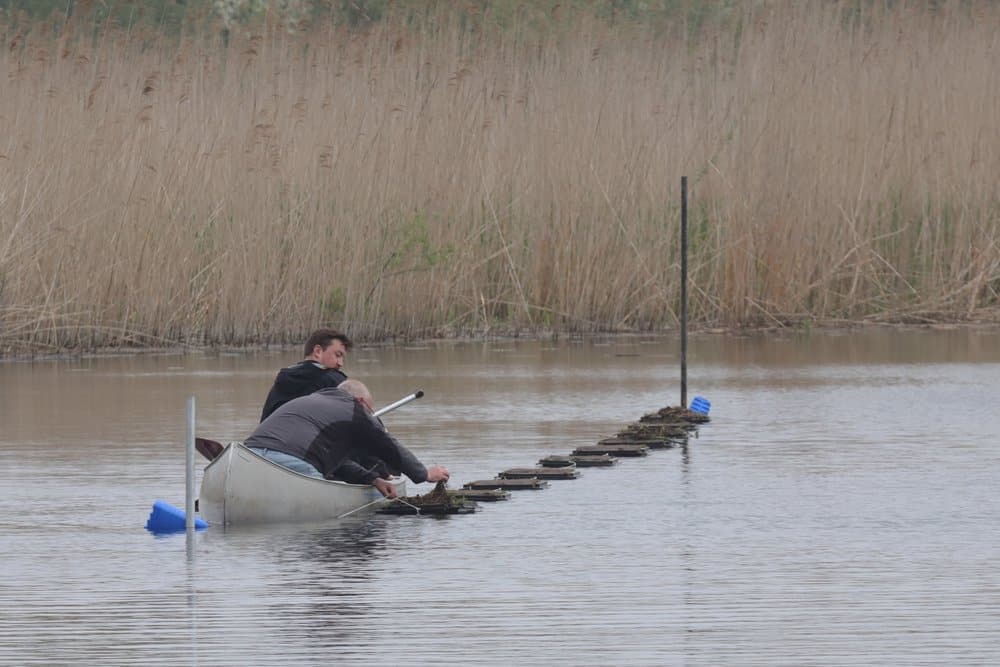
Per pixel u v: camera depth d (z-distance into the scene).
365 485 52.91
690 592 40.19
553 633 36.12
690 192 123.88
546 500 54.84
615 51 129.12
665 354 107.69
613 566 43.53
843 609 38.22
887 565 43.41
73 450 66.75
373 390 87.88
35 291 108.19
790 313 123.50
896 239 128.00
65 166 109.00
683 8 140.88
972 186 128.88
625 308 122.00
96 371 98.06
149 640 35.78
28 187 108.44
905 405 81.06
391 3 128.38
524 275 120.94
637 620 37.28
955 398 83.69
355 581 41.75
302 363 55.06
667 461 63.81
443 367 99.62
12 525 50.56
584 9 135.50
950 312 126.88
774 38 129.50
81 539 48.22
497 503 54.41
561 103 122.81
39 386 90.00
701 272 124.31
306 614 38.09
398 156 117.31
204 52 125.00
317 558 45.03
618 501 54.50
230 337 112.19
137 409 79.75
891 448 66.69
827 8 132.75
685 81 128.62
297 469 52.25
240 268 112.31
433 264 117.06
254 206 112.81
